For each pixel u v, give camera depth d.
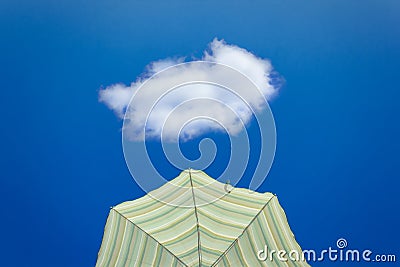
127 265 3.72
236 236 3.71
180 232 3.75
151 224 3.82
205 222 3.78
